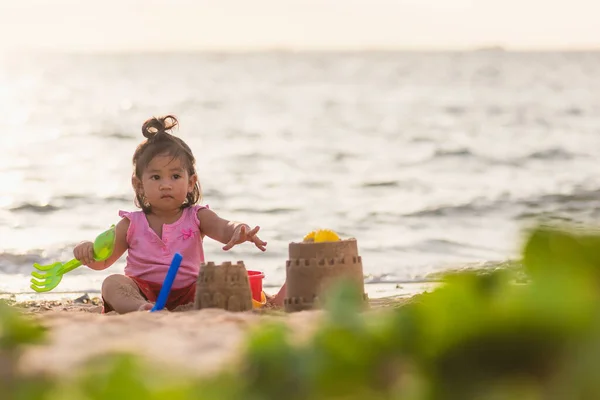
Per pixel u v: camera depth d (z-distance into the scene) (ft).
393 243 49.75
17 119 166.61
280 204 65.77
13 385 11.32
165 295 24.81
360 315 10.48
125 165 94.22
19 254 47.55
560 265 9.48
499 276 10.02
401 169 89.04
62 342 14.11
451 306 9.40
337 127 149.59
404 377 9.81
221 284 22.30
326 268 22.09
